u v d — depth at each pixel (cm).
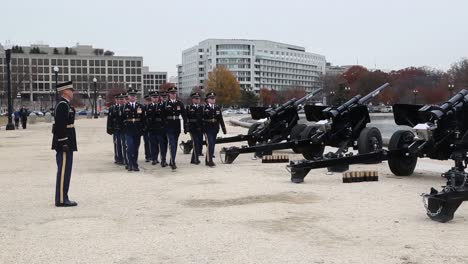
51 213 809
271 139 1667
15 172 1316
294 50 18075
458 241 628
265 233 673
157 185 1080
